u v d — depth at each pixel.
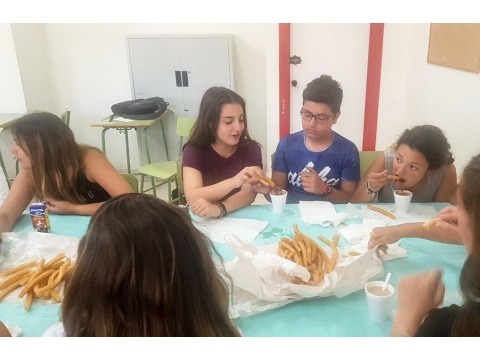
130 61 3.71
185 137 3.52
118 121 3.46
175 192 3.03
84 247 0.66
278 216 1.58
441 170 1.67
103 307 0.65
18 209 1.64
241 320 0.98
